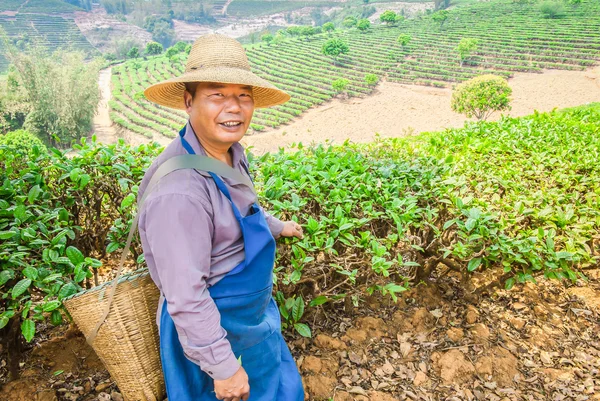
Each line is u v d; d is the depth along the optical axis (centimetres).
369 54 7300
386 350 278
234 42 167
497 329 302
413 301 321
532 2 9919
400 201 287
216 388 158
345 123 4294
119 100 5919
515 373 266
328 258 266
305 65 6988
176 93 188
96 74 4831
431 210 298
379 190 321
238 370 158
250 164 346
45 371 243
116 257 355
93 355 257
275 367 187
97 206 306
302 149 424
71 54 4762
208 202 155
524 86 4694
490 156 473
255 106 212
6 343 223
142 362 186
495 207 339
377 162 379
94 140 344
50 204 283
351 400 242
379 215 288
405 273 343
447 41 7462
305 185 297
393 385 253
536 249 269
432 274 355
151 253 163
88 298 172
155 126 4612
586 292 351
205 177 158
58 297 194
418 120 4162
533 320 315
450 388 254
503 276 302
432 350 279
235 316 169
